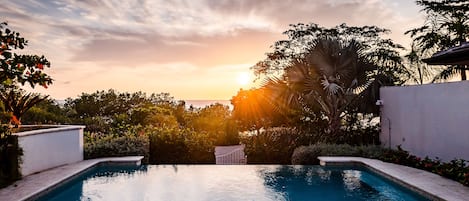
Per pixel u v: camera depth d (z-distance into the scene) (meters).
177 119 20.09
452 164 7.79
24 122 13.70
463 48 7.64
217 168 10.00
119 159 10.00
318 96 11.82
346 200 7.27
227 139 16.91
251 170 9.73
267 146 11.78
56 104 17.12
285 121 14.18
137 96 24.22
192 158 11.24
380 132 11.74
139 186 8.28
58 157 9.02
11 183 7.19
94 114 22.77
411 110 9.86
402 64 13.44
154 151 11.12
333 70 11.45
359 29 15.08
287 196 7.57
